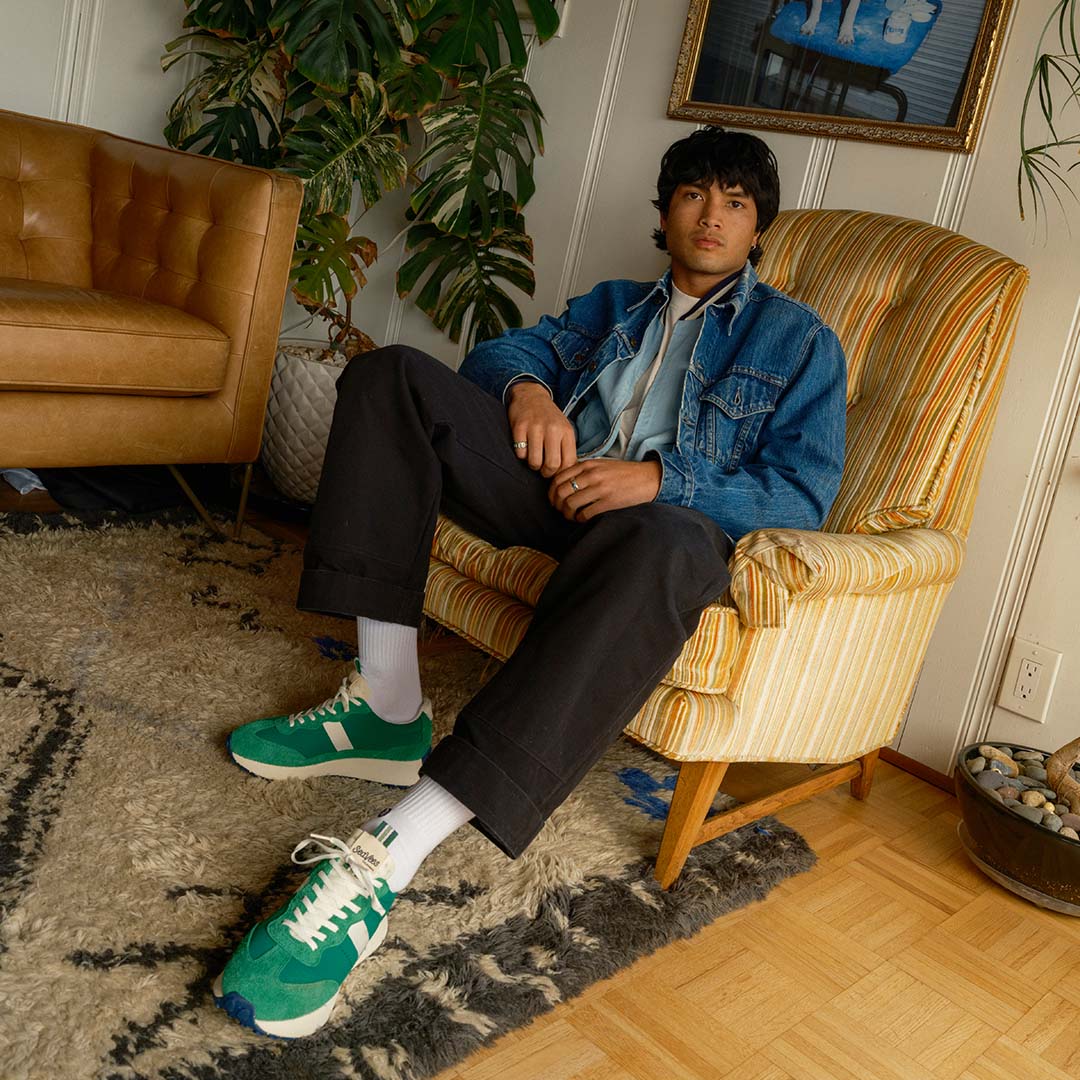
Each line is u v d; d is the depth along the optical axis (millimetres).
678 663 1332
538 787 1092
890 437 1696
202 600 2047
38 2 2680
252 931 1074
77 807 1312
